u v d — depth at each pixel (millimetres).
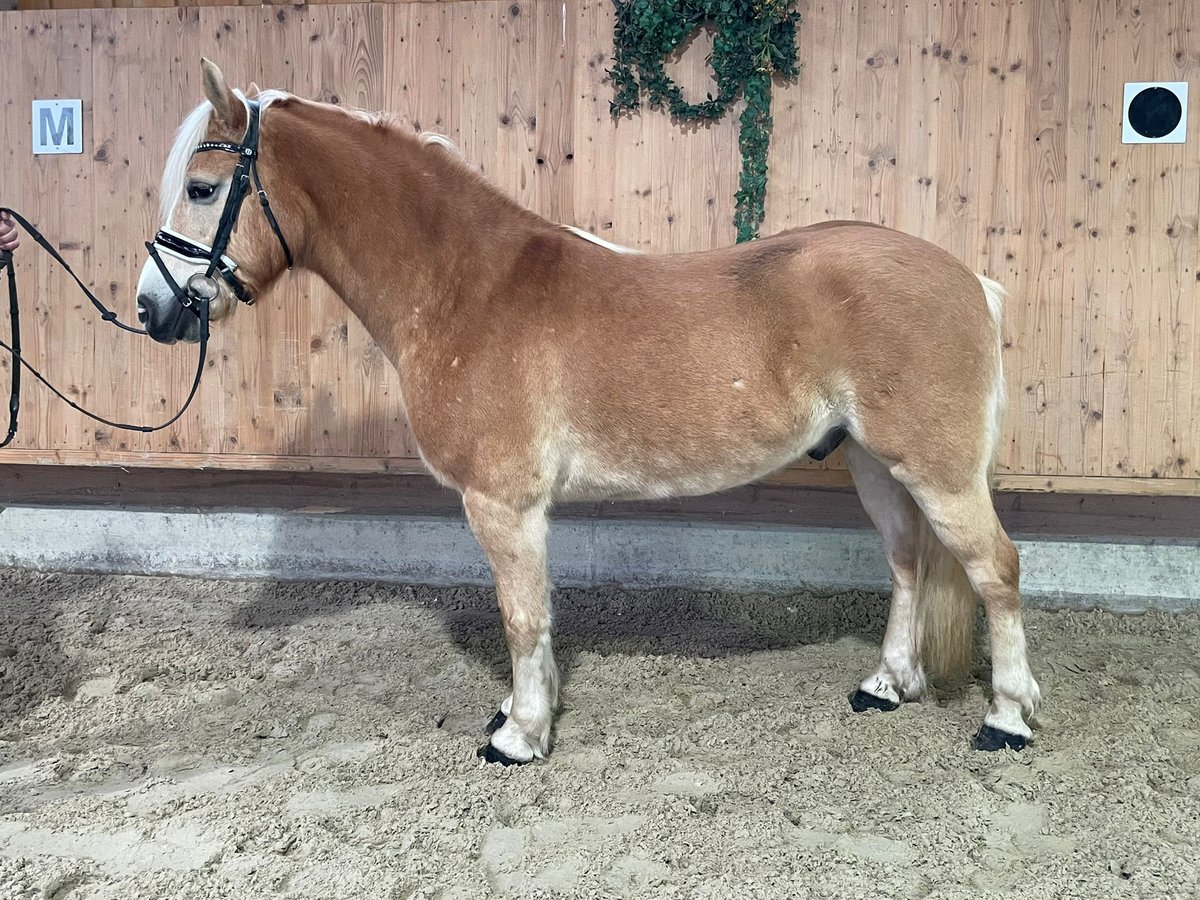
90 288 3752
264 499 4148
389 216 2467
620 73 3418
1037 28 3271
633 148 3471
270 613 3643
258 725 2730
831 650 3264
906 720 2684
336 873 1955
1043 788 2279
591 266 2469
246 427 3754
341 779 2381
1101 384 3367
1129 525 3727
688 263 2486
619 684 2998
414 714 2787
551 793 2299
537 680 2502
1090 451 3395
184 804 2254
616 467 2463
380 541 3932
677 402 2373
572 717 2756
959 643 2680
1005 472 3443
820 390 2389
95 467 4160
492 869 1988
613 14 3420
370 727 2711
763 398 2359
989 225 3355
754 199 3379
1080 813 2170
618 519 3865
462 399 2387
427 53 3512
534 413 2389
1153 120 3244
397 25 3514
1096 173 3297
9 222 2584
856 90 3357
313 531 3957
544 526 2479
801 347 2346
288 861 2002
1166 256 3295
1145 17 3223
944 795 2252
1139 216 3295
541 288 2426
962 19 3297
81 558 4059
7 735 2697
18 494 4211
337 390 3699
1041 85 3289
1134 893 1850
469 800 2250
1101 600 3576
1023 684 2477
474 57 3498
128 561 4043
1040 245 3346
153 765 2506
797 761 2445
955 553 2447
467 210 2492
